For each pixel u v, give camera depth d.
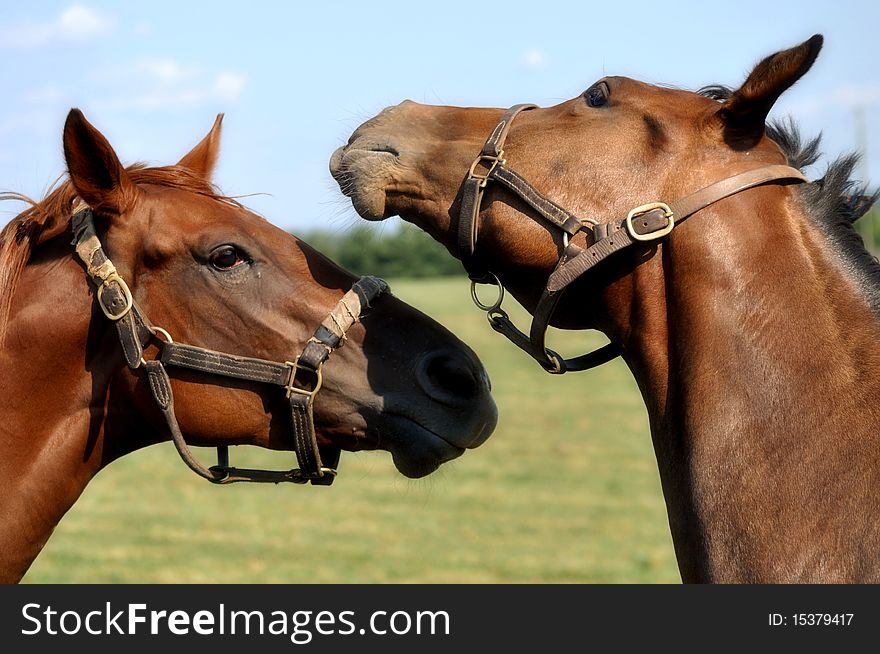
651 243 3.30
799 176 3.34
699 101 3.43
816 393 3.05
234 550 12.28
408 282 68.88
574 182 3.37
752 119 3.26
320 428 3.93
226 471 3.96
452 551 12.32
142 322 3.76
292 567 11.38
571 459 18.95
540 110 3.67
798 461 3.01
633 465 18.38
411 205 3.70
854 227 3.53
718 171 3.27
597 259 3.26
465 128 3.67
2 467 3.74
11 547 3.78
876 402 3.01
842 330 3.13
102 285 3.73
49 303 3.78
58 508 3.87
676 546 3.29
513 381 30.47
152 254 3.76
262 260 3.87
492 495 15.91
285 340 3.84
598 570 11.28
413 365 3.90
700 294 3.20
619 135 3.38
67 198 3.90
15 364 3.75
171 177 3.99
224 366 3.80
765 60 3.13
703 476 3.10
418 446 3.88
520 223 3.43
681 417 3.23
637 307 3.36
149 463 18.44
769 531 2.98
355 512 14.68
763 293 3.16
